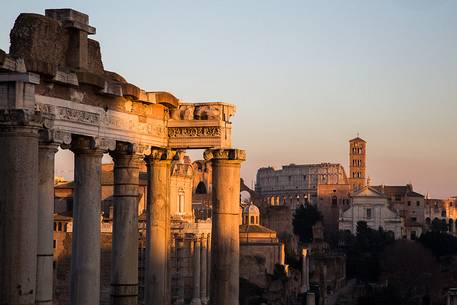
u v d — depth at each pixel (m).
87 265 56.34
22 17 52.62
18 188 45.50
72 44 55.62
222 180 65.31
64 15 55.12
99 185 57.28
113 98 58.97
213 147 65.69
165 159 66.75
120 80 61.84
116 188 62.19
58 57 54.38
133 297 62.56
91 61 58.06
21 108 46.03
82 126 55.44
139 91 61.19
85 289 56.28
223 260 65.38
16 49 52.38
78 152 56.75
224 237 65.31
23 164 45.56
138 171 62.78
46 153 51.91
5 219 45.50
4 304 45.56
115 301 62.25
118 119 59.72
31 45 52.34
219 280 65.50
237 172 65.75
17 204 45.47
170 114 66.50
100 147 57.06
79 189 56.62
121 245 62.16
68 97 54.12
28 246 45.84
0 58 45.72
